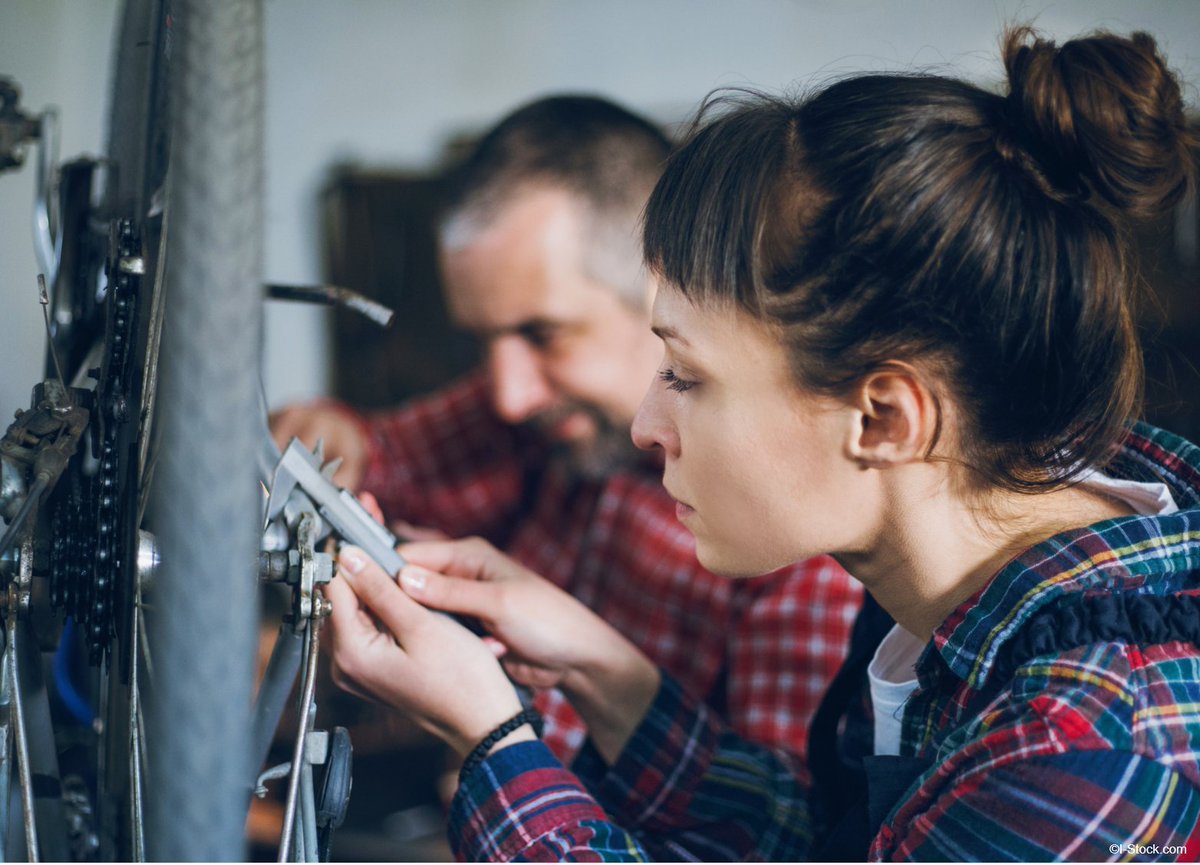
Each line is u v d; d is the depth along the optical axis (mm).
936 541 692
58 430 615
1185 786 594
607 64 2475
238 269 356
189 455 351
